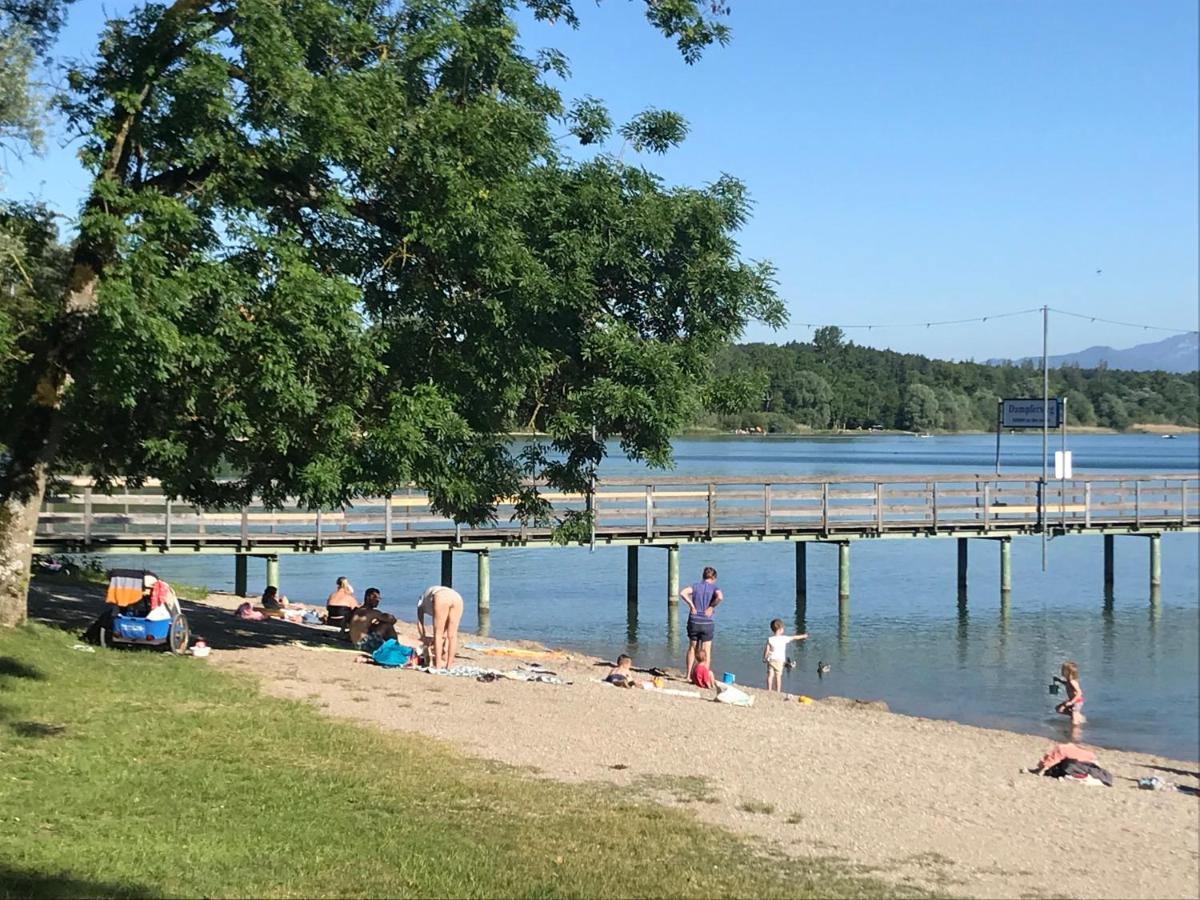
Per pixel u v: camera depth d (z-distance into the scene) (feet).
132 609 50.75
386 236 49.55
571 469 53.78
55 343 48.11
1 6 49.11
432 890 23.30
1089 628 93.20
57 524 86.02
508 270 46.39
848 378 440.45
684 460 316.19
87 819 25.96
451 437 47.70
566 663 64.59
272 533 92.48
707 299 51.85
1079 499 148.05
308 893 22.30
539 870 25.35
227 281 42.93
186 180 47.83
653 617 96.32
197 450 48.60
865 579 124.47
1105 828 34.53
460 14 50.08
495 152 47.01
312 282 43.39
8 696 37.68
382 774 33.06
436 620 53.62
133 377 41.63
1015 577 127.95
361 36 46.60
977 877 28.58
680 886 25.26
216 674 46.34
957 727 53.06
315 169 46.50
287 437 45.96
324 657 54.49
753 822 31.94
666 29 49.90
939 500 176.35
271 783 30.63
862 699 64.80
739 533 101.50
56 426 49.19
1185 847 32.86
